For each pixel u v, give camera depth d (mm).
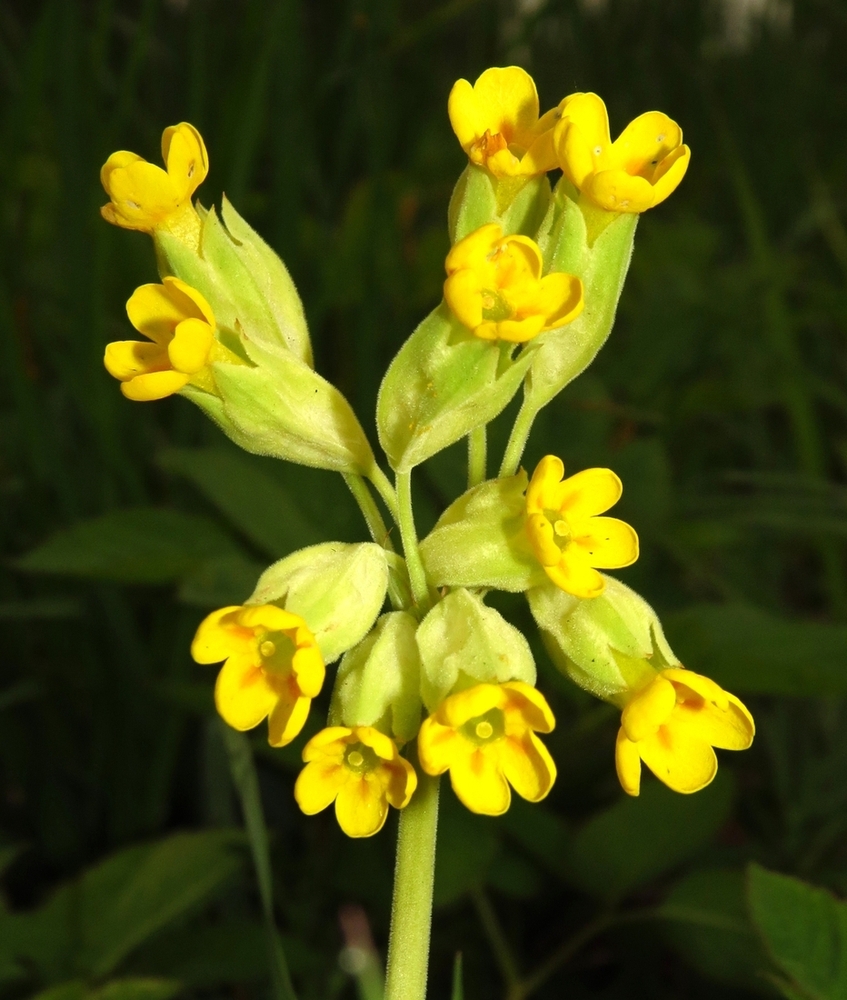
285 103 320
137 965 241
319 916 279
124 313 348
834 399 393
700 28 585
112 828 305
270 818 305
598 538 163
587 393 320
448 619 164
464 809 244
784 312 379
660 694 160
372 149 333
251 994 275
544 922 283
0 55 368
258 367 170
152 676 296
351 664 167
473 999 273
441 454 273
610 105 587
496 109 178
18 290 326
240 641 158
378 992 166
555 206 172
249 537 253
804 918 187
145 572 246
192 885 238
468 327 158
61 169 298
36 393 333
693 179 578
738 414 438
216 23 411
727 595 305
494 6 446
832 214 487
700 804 237
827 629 228
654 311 404
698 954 230
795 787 298
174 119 417
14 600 317
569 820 281
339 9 406
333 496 282
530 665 162
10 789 332
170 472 287
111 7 300
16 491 323
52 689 316
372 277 324
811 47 621
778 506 340
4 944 229
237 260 174
